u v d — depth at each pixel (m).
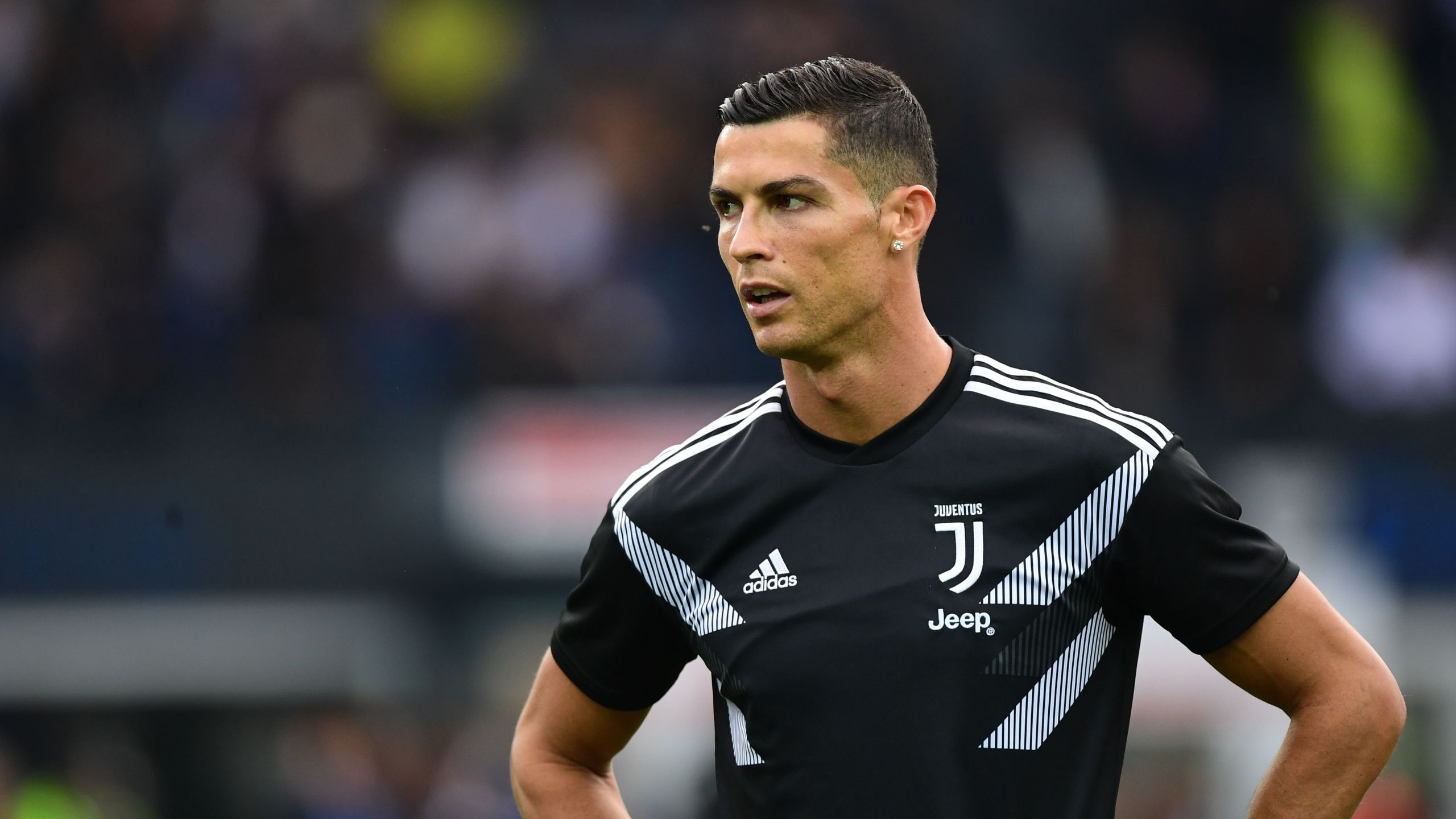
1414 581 33.75
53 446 33.66
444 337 36.75
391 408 34.69
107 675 32.50
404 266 37.66
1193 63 42.34
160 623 32.59
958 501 9.36
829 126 9.29
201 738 32.94
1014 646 9.16
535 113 40.62
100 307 36.81
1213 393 37.47
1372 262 38.94
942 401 9.59
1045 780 9.16
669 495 9.86
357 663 32.94
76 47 40.00
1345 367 37.78
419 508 33.53
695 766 30.94
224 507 33.16
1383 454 34.81
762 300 9.39
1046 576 9.22
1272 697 9.52
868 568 9.34
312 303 37.06
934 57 39.91
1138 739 31.55
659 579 9.90
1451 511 34.09
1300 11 42.38
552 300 37.31
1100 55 42.78
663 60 41.69
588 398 34.78
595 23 42.66
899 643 9.16
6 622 32.34
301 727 32.84
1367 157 40.41
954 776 9.05
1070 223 38.19
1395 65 41.75
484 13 41.91
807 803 9.23
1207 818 31.25
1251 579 9.24
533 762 10.56
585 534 33.75
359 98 39.59
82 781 32.19
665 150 40.12
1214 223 39.25
